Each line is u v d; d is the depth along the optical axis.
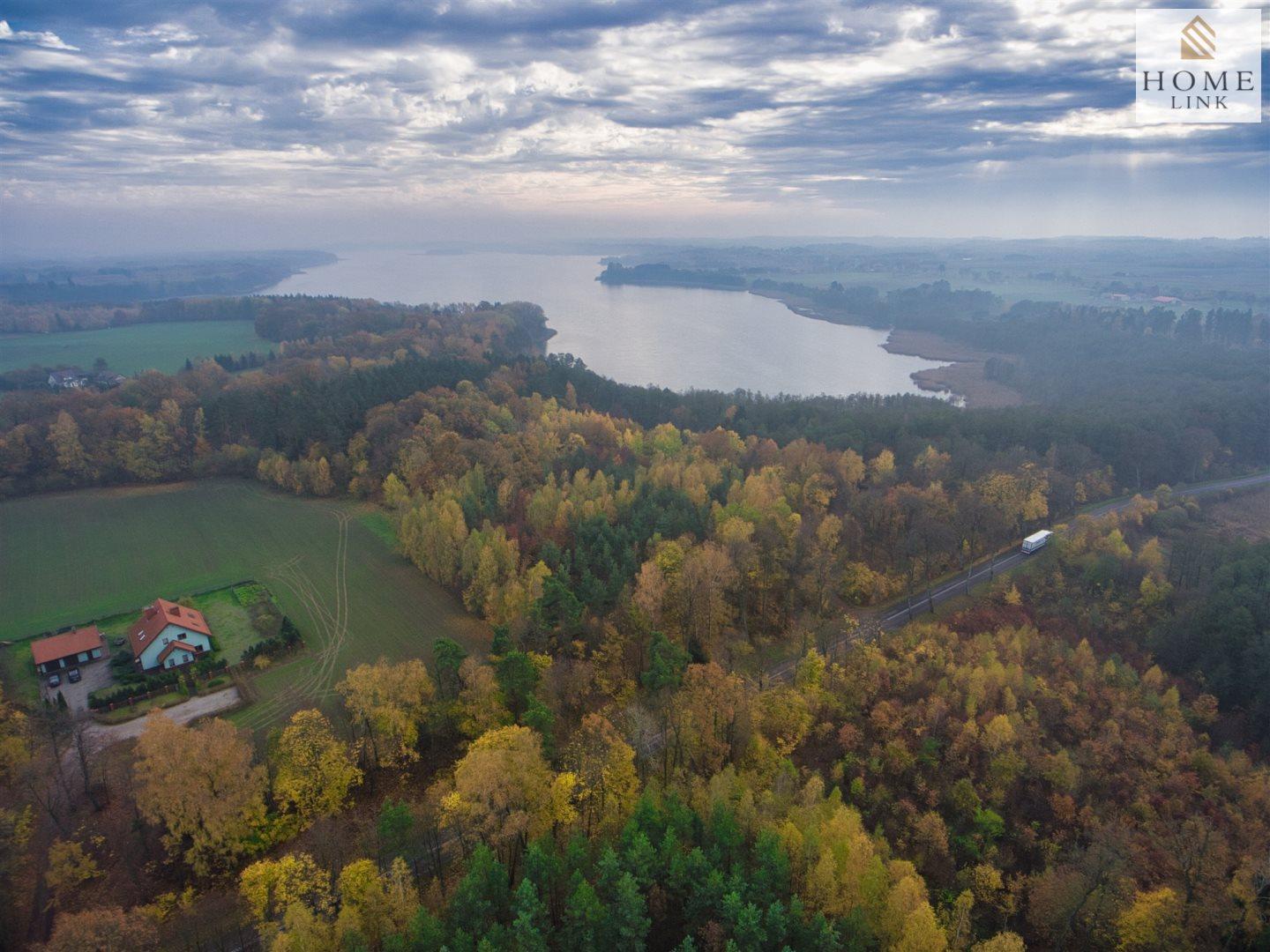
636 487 136.50
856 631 103.88
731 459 159.12
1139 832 74.38
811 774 81.44
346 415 177.25
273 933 56.72
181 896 66.75
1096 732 87.12
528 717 78.31
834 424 181.75
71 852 67.94
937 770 81.25
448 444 147.88
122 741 87.81
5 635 112.44
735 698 81.25
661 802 67.94
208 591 124.00
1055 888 66.25
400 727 80.19
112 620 115.25
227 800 68.94
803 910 60.47
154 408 187.62
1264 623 96.62
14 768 76.62
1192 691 94.44
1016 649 97.56
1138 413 190.88
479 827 63.31
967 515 128.25
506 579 112.44
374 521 150.75
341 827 71.88
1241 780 78.44
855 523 130.12
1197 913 63.75
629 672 98.25
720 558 106.69
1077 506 156.00
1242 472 183.25
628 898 54.88
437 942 53.16
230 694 97.62
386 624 113.94
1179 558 117.38
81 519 153.38
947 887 70.25
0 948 61.50
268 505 160.00
